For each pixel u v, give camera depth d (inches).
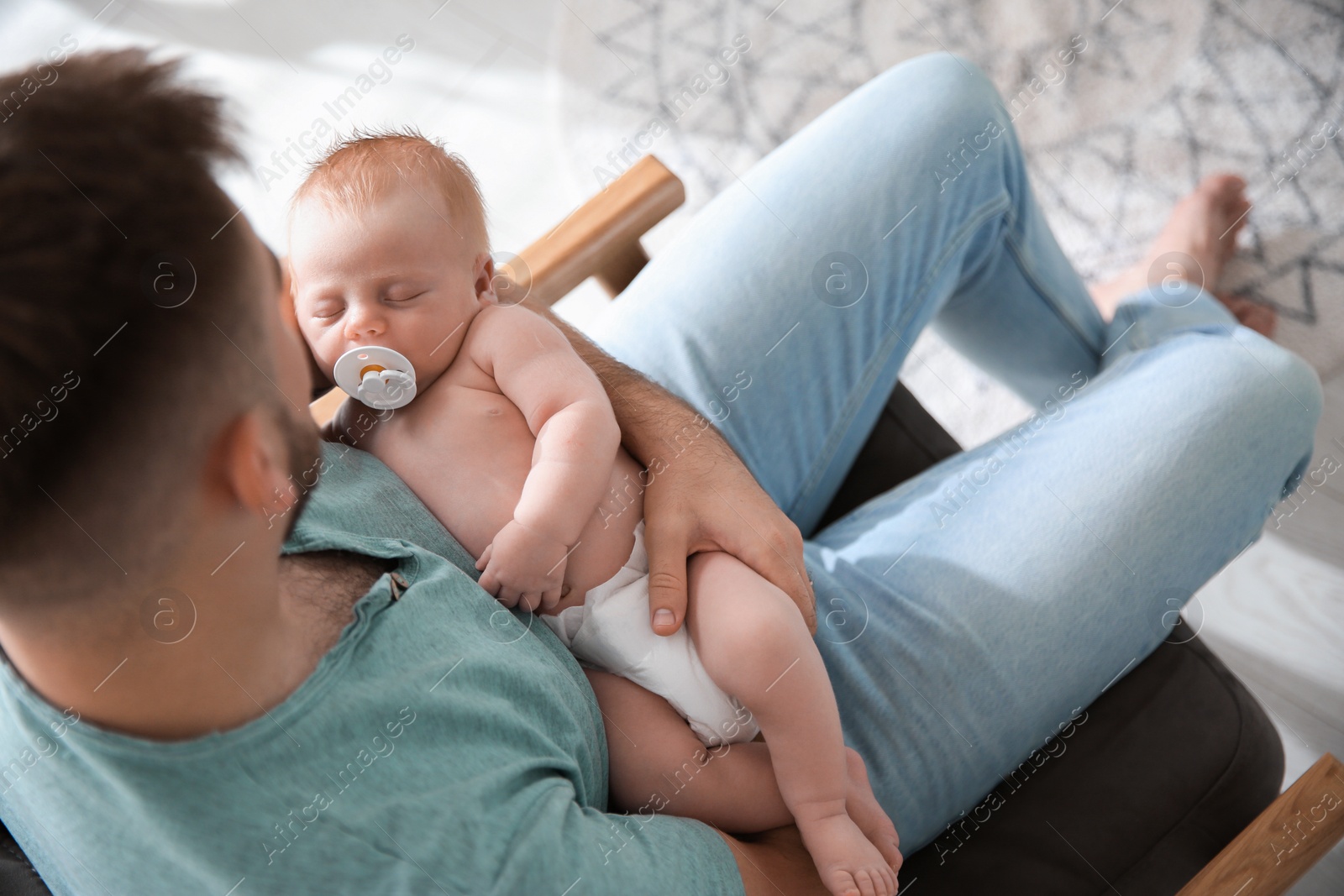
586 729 23.9
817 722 25.1
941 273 36.8
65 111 13.6
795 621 25.6
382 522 24.5
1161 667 33.1
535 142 66.2
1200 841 31.0
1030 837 30.6
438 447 27.2
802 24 66.9
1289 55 59.1
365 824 17.5
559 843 19.1
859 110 37.2
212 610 16.0
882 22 65.6
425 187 27.7
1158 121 59.9
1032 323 42.5
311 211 27.3
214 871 16.7
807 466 36.4
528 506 25.1
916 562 30.6
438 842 17.9
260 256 16.1
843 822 25.1
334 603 20.0
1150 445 30.8
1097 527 29.9
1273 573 49.9
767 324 34.4
